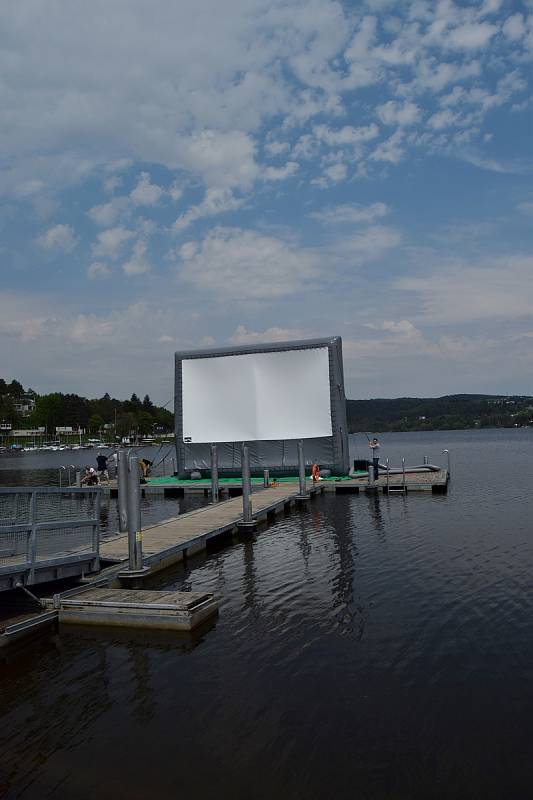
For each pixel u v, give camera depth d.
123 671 8.73
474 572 13.47
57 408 194.75
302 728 6.95
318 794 5.75
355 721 7.07
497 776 5.96
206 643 9.70
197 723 7.13
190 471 34.84
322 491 30.66
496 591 11.94
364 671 8.42
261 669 8.61
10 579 10.87
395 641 9.48
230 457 34.34
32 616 10.56
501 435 184.75
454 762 6.21
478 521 20.64
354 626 10.23
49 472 68.69
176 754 6.48
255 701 7.64
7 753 6.61
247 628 10.34
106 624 10.64
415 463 58.81
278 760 6.32
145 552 14.37
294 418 33.69
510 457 65.50
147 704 7.66
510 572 13.34
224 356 34.69
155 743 6.72
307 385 33.59
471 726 6.89
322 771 6.11
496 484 34.03
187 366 35.22
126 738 6.84
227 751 6.52
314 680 8.19
